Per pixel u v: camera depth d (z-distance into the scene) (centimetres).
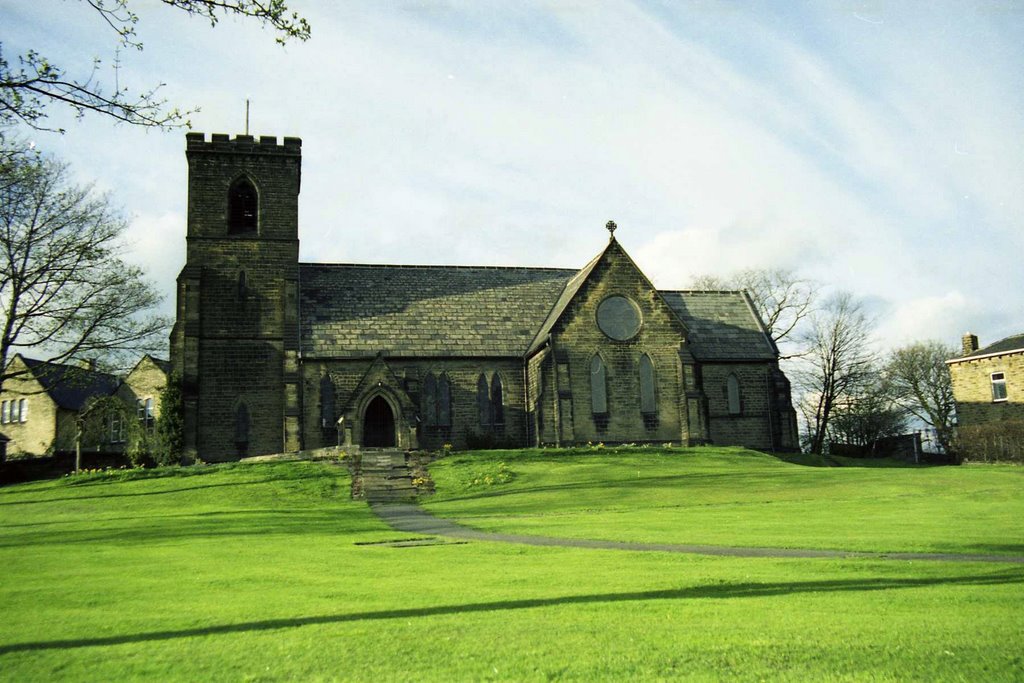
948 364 7481
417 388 5634
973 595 1348
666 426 5528
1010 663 988
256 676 979
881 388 9188
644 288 5650
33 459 6128
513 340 5991
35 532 2744
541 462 4703
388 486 4172
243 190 5794
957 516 2670
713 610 1255
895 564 1706
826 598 1341
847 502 3291
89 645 1117
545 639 1104
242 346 5550
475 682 952
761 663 995
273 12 1681
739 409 6272
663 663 999
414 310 6047
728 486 3956
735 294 6919
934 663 989
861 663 991
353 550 2098
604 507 3366
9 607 1366
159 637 1153
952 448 6869
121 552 2102
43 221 5069
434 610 1291
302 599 1401
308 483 4216
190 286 5475
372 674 981
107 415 6906
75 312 5253
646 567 1705
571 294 5772
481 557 1922
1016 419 6575
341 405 5547
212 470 4612
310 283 6075
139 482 4381
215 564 1847
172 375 5384
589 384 5481
